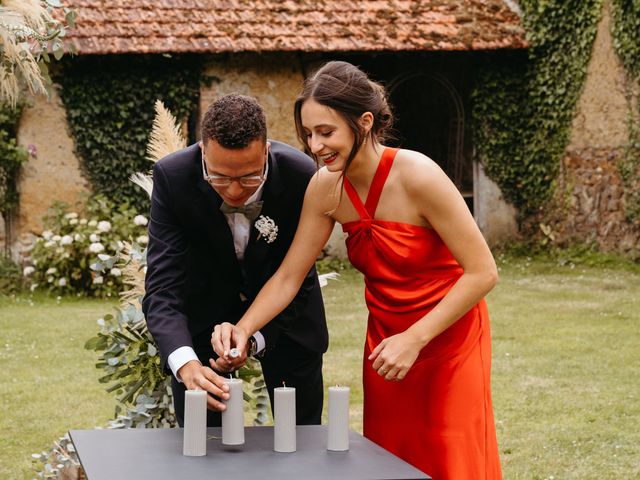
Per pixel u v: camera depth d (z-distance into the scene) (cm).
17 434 521
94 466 229
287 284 297
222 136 260
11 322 856
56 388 618
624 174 1143
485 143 1272
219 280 318
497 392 591
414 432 296
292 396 247
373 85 275
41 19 353
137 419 376
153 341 365
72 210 1094
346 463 235
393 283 292
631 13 1106
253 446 252
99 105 1101
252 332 285
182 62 1134
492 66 1263
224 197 279
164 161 305
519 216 1280
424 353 293
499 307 891
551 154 1251
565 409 553
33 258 1052
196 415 240
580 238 1213
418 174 278
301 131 273
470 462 289
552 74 1232
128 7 1154
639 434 507
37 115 1080
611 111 1155
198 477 221
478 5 1278
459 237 278
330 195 291
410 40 1187
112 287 1021
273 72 1166
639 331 771
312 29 1176
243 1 1203
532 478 444
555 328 788
